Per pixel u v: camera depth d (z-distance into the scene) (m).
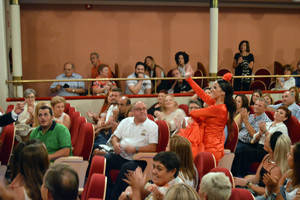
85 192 3.23
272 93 8.51
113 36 9.91
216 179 2.46
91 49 9.84
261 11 10.52
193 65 10.36
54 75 9.70
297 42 10.68
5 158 4.51
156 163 2.89
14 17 7.64
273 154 3.79
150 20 10.05
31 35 9.50
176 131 4.97
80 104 7.64
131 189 2.81
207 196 2.46
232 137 4.76
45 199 2.35
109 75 8.76
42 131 4.41
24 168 2.78
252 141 5.44
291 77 8.99
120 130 4.73
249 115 5.94
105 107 6.72
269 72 9.98
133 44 10.03
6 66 7.76
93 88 8.09
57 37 9.63
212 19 8.54
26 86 9.37
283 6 10.52
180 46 10.26
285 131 5.10
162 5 10.04
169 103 5.62
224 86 4.40
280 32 10.70
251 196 2.57
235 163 5.37
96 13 9.76
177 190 2.24
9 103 7.42
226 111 4.40
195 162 3.55
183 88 8.60
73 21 9.67
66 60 9.73
